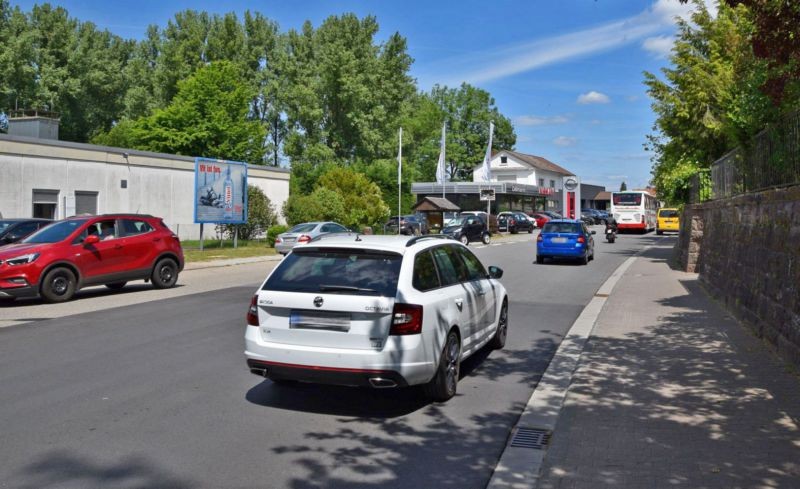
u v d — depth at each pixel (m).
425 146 83.12
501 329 8.91
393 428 5.63
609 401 6.15
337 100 63.62
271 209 36.94
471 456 4.96
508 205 65.00
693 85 22.81
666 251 29.81
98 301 13.39
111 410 6.02
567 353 8.41
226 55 64.31
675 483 4.29
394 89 69.31
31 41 55.25
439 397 6.39
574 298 14.10
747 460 4.66
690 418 5.61
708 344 8.63
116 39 71.12
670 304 12.48
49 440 5.21
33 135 30.44
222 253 27.64
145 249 14.93
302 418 5.89
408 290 5.99
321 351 5.85
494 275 8.74
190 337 9.47
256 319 6.16
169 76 61.12
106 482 4.40
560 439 5.15
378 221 41.62
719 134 22.25
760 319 9.03
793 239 7.61
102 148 29.44
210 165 28.38
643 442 5.05
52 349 8.63
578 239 22.47
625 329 9.90
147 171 31.89
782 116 8.99
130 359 8.08
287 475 4.57
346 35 66.62
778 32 7.06
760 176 10.21
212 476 4.53
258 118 68.62
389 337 5.79
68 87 58.69
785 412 5.74
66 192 27.84
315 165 61.34
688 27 24.64
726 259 12.23
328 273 6.17
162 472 4.59
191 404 6.25
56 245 13.17
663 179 30.19
